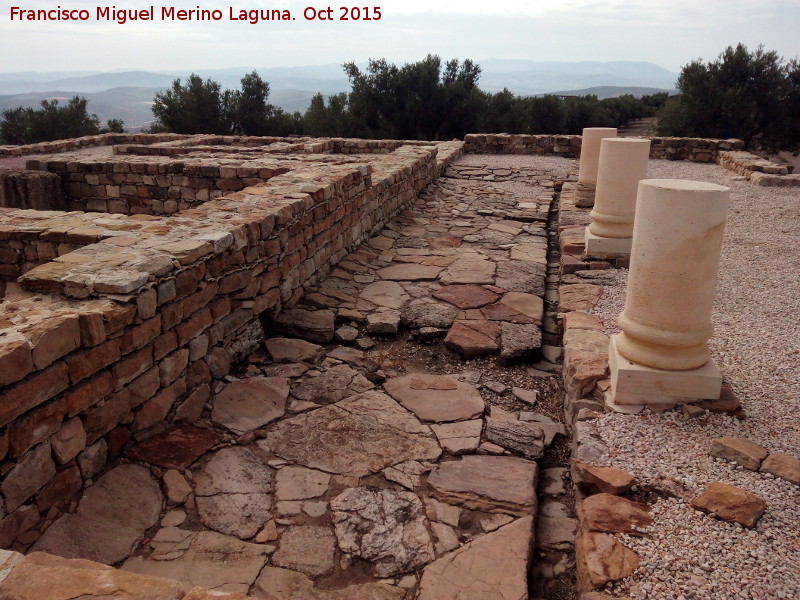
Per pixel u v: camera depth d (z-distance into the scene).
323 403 4.42
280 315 5.71
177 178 9.76
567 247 7.50
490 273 7.23
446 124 27.41
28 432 2.82
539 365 5.31
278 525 3.18
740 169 13.88
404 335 5.76
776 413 3.75
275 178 7.17
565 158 17.00
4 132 26.91
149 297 3.65
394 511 3.29
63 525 3.00
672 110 25.92
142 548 2.99
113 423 3.47
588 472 3.22
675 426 3.64
